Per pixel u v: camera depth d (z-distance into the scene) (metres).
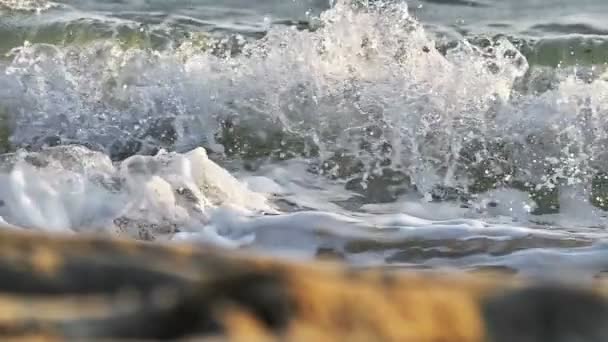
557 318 6.95
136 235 22.61
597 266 20.16
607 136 27.47
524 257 20.70
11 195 23.50
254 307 6.67
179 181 23.91
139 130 29.20
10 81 30.53
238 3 36.59
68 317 6.71
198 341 6.20
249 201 24.20
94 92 30.31
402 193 26.00
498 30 34.44
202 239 22.17
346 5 31.34
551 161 27.00
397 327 6.73
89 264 7.51
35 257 7.52
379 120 28.42
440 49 32.91
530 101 28.83
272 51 30.73
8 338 6.49
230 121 29.11
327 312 6.68
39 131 29.16
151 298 6.93
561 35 33.72
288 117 28.98
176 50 32.19
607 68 31.52
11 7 34.62
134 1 36.31
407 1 36.47
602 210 25.30
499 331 6.89
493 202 25.55
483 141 27.62
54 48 31.98
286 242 21.80
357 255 21.20
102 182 23.98
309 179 26.55
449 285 7.21
